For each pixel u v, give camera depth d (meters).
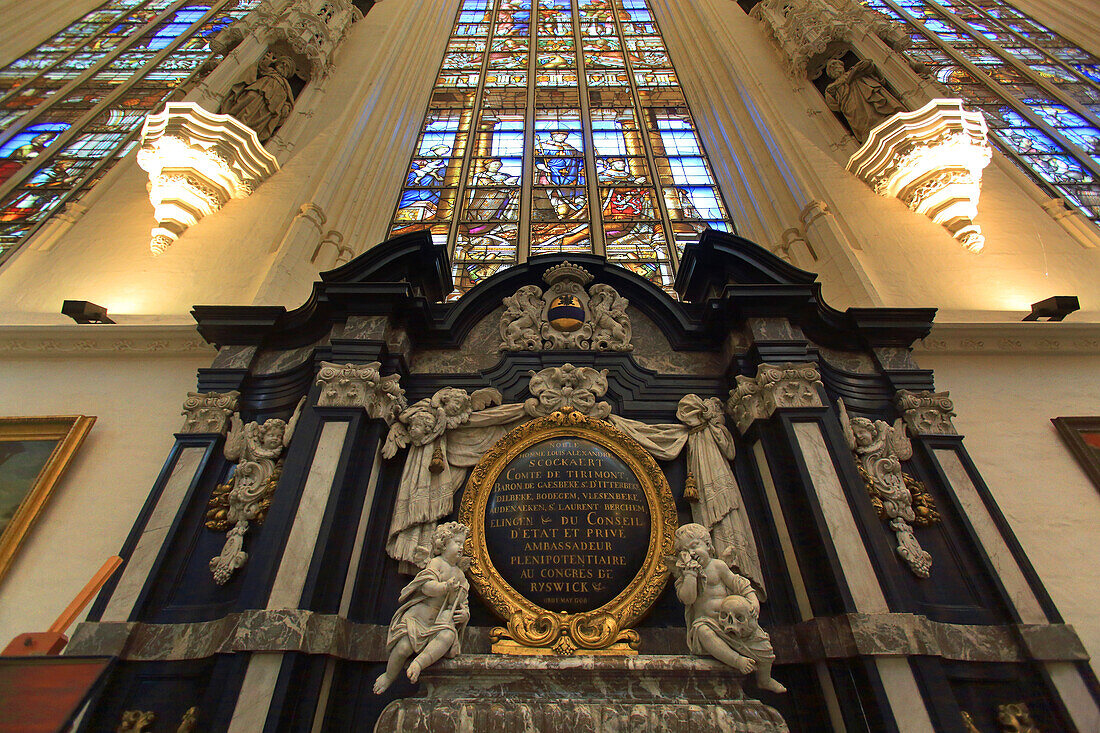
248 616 3.27
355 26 10.20
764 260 4.93
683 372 4.82
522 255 6.91
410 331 4.89
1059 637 3.55
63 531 4.30
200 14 11.36
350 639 3.50
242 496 3.98
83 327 5.27
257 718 2.97
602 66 10.42
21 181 7.57
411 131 8.80
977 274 6.19
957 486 4.20
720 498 4.03
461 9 12.02
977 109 8.99
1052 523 4.39
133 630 3.51
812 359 4.61
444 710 2.99
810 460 3.98
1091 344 5.35
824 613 3.51
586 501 4.04
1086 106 8.91
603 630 3.59
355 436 4.04
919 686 3.16
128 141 8.29
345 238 6.81
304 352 4.79
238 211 6.80
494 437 4.41
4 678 2.44
